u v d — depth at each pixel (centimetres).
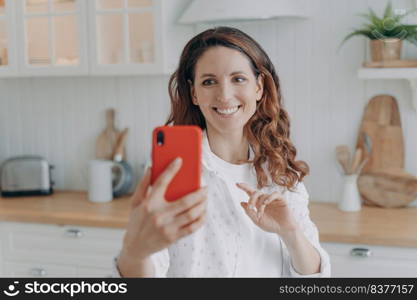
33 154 326
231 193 131
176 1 269
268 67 134
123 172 296
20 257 271
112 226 252
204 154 134
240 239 130
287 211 119
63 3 279
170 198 92
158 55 262
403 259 216
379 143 263
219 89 121
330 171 273
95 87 310
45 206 281
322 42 267
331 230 225
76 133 317
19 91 325
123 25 267
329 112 270
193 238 127
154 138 94
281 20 271
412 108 259
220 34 124
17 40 289
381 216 247
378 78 243
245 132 138
